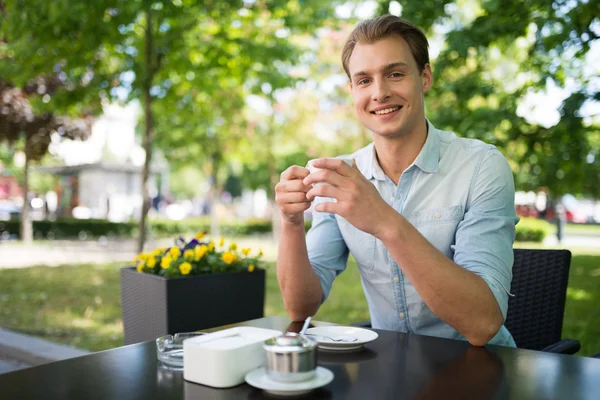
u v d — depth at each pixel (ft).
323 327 4.62
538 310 6.54
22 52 17.69
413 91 5.16
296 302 5.23
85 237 60.80
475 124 17.10
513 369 3.67
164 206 138.21
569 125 15.31
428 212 5.44
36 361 12.53
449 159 5.47
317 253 5.86
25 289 21.85
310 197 4.47
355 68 5.22
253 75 22.02
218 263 10.01
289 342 3.18
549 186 18.72
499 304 4.51
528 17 14.93
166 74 20.89
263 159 51.19
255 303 10.28
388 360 3.87
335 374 3.56
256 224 68.54
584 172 18.47
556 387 3.33
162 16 17.78
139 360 3.87
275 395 3.16
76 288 22.13
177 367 3.67
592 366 3.74
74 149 86.38
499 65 22.34
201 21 19.95
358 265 5.78
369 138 45.88
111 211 77.51
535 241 53.16
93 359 3.89
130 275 9.83
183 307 9.21
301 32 21.36
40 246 46.91
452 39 14.90
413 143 5.43
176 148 48.34
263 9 19.99
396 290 5.50
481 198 5.20
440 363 3.81
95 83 20.04
